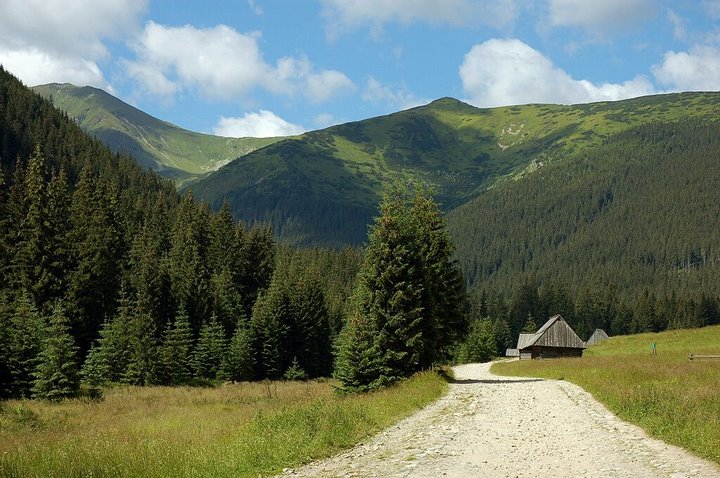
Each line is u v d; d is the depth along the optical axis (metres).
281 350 86.88
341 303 117.19
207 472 12.28
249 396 47.31
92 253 72.75
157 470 11.78
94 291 71.44
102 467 11.75
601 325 189.50
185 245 105.00
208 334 76.62
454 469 12.55
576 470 12.40
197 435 19.14
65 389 44.56
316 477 11.94
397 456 14.21
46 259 69.06
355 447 15.67
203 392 52.66
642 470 12.29
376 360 36.41
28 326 48.97
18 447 16.33
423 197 45.47
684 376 29.66
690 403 18.84
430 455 14.23
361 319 37.72
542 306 194.88
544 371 48.31
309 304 93.06
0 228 73.69
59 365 45.50
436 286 43.44
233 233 115.62
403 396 26.52
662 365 38.41
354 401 24.98
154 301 78.00
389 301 38.03
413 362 37.88
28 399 44.56
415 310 38.09
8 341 46.75
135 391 53.91
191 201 125.62
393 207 40.69
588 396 27.36
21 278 67.44
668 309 185.62
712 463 12.85
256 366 83.69
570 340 94.81
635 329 184.75
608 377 32.78
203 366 75.50
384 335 37.62
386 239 39.53
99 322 72.12
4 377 46.47
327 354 95.75
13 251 71.81
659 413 18.69
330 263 176.12
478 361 122.12
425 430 18.48
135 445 15.09
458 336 45.41
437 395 29.66
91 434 22.34
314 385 65.31
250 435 16.06
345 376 36.56
